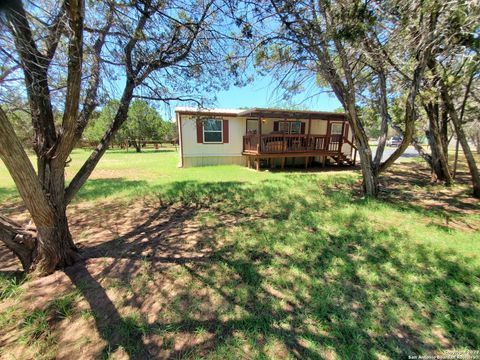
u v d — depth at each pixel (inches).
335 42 161.8
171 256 110.4
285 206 188.2
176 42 133.2
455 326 68.1
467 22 128.0
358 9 122.0
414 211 175.0
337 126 548.1
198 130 443.8
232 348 61.7
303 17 128.8
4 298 80.7
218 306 77.3
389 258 106.5
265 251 114.4
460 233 134.9
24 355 60.2
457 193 241.6
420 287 85.4
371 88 259.9
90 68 103.2
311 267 100.0
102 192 233.0
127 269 99.2
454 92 263.9
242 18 118.6
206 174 356.5
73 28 73.8
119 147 1087.0
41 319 71.4
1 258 112.0
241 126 478.0
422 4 128.6
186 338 65.0
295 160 522.3
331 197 216.4
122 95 123.4
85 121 105.8
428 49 159.8
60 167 96.2
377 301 78.6
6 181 295.9
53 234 95.2
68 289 85.7
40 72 87.9
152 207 189.2
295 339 64.4
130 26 109.8
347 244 121.3
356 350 60.7
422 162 525.0
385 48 177.9
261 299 80.4
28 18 75.1
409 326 68.4
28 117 114.9
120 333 66.8
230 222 154.6
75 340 64.6
